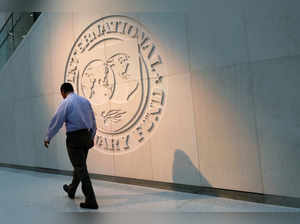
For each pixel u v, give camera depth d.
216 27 3.25
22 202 3.56
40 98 5.93
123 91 4.28
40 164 6.01
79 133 3.21
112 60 4.43
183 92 3.55
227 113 3.18
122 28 4.27
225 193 3.21
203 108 3.37
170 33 3.66
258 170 2.97
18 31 6.84
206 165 3.35
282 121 2.81
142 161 4.03
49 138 3.21
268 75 2.89
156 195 3.51
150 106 3.92
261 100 2.94
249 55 3.01
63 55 5.30
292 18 2.74
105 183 4.40
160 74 3.79
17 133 6.74
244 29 3.04
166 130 3.73
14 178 5.43
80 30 4.94
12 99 6.86
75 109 3.23
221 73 3.22
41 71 5.87
